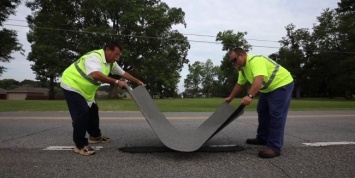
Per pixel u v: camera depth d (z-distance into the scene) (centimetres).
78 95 415
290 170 348
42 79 4738
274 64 428
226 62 5822
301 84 6144
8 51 3072
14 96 7206
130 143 501
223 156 411
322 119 934
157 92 4788
